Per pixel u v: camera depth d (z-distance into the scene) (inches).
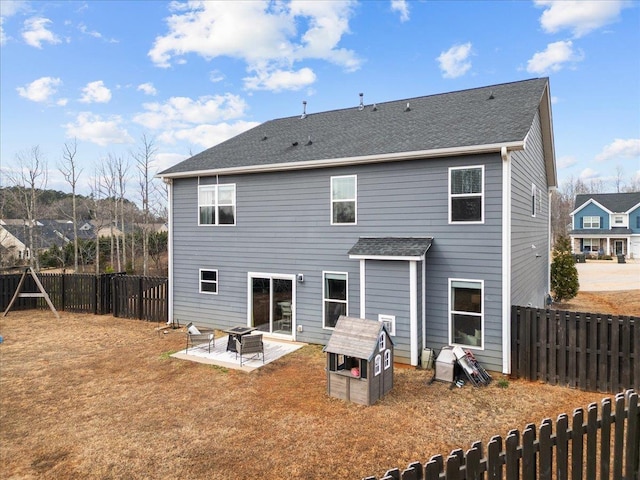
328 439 239.8
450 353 344.5
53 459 223.8
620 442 162.4
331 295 447.8
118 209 1562.5
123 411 284.2
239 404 293.4
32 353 428.5
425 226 391.5
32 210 1264.8
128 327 548.1
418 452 223.3
